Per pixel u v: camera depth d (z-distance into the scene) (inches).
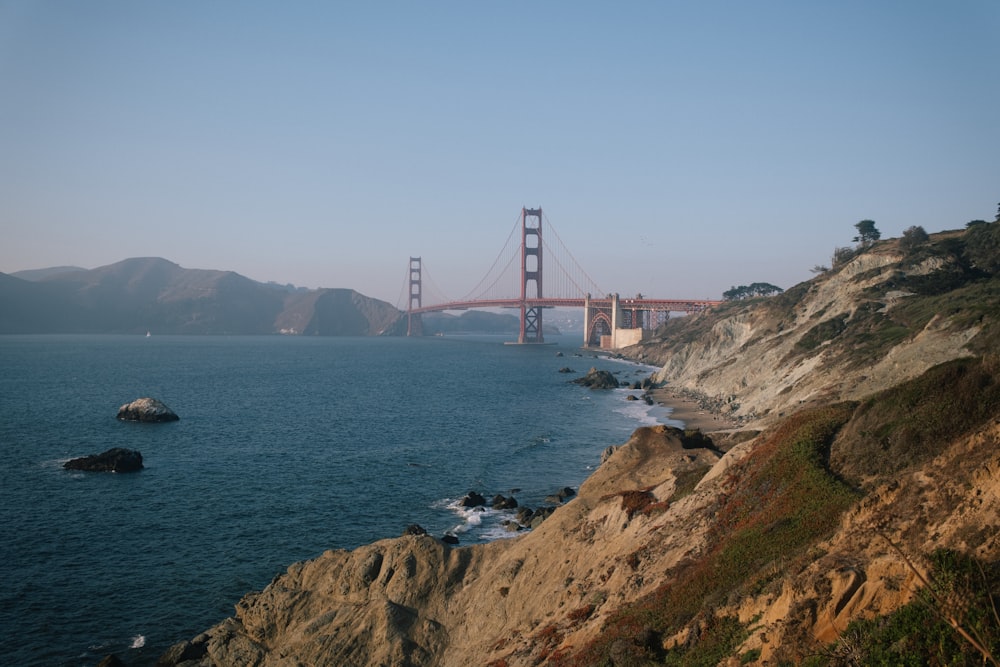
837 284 4670.3
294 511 2188.7
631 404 4677.7
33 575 1674.5
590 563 1224.2
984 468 691.4
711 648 756.0
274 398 5113.2
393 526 2057.1
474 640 1198.3
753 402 3794.3
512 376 6953.7
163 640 1405.0
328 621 1275.8
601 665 845.8
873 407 1122.0
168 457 2952.8
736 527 1035.3
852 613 616.1
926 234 4722.0
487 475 2679.6
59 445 3169.3
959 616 505.0
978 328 2337.6
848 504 901.2
